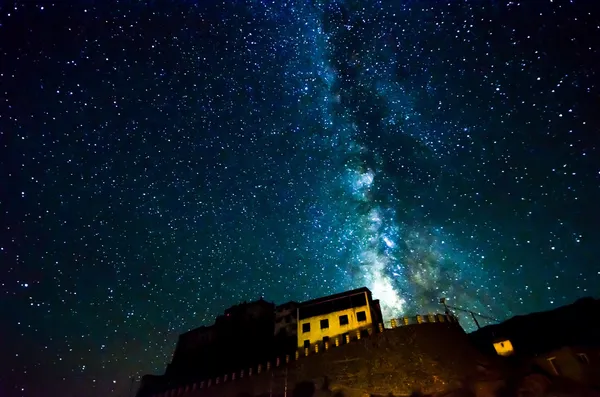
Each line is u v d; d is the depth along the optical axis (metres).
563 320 36.81
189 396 40.06
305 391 34.22
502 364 31.61
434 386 30.42
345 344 36.91
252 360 44.38
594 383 26.72
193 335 51.75
